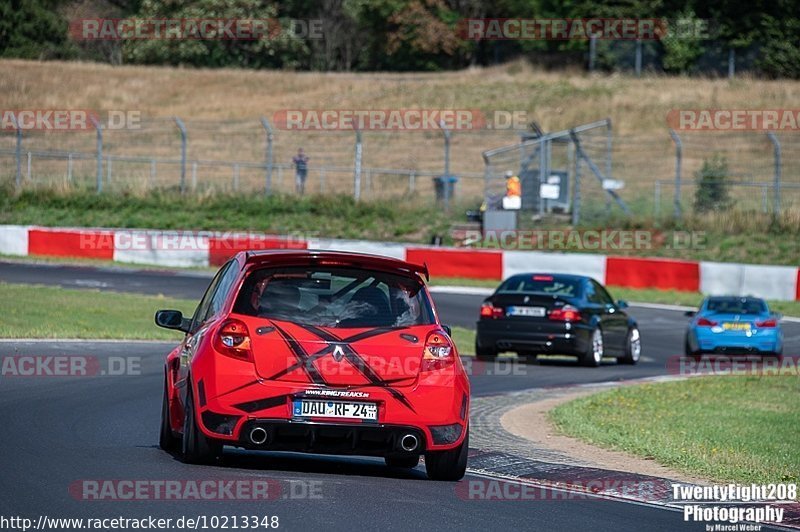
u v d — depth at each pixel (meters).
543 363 74.19
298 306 28.94
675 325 100.25
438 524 24.64
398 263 29.62
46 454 31.23
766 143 193.12
